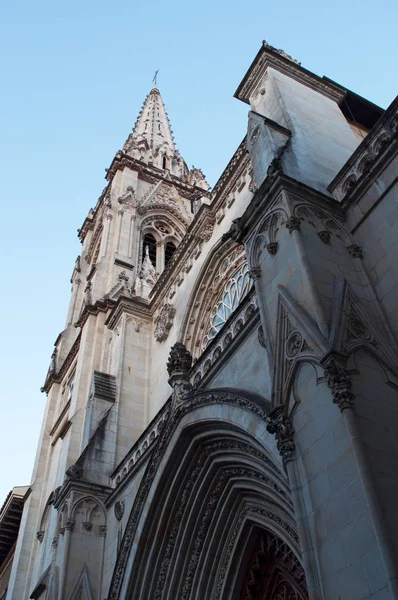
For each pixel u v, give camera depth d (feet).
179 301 105.60
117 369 100.94
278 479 48.55
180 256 110.83
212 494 60.59
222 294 98.17
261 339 54.54
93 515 77.56
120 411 93.56
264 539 58.13
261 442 46.96
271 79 76.74
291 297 45.34
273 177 53.42
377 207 50.62
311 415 38.63
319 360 39.19
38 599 73.92
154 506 63.77
